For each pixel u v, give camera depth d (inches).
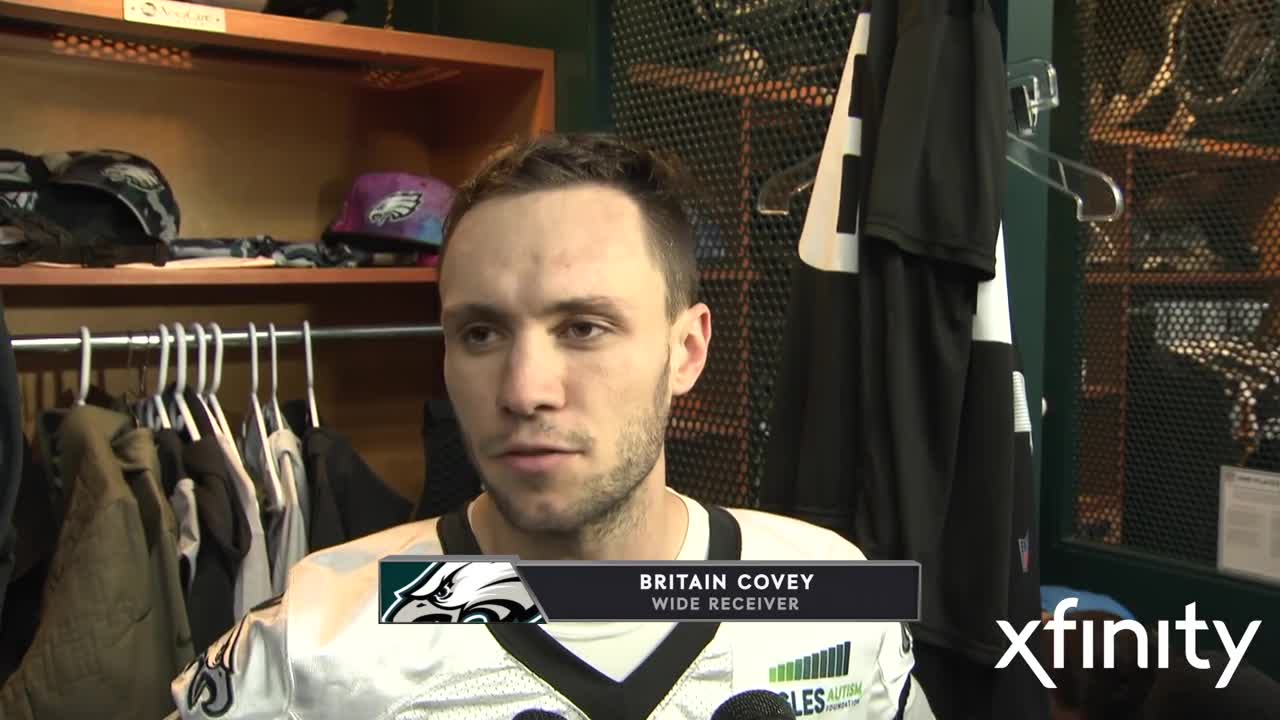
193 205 73.7
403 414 83.7
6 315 67.0
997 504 43.8
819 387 46.0
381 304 82.0
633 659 29.8
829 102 51.0
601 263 25.4
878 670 34.4
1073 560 73.8
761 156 54.6
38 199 59.6
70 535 49.8
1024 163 48.5
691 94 58.4
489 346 26.0
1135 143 70.7
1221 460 67.4
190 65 68.2
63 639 46.3
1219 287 67.4
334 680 29.4
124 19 55.4
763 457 53.6
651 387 26.5
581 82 65.3
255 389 60.7
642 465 26.5
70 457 52.6
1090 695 46.3
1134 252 71.2
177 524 52.9
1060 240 74.1
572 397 25.3
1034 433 50.6
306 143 78.3
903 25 44.4
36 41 62.5
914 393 44.4
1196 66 67.8
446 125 80.9
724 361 56.5
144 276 58.2
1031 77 47.4
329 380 80.2
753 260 55.0
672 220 28.3
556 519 25.5
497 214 26.2
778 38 53.4
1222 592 66.0
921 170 43.4
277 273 62.7
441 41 64.2
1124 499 72.4
